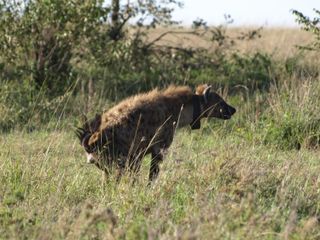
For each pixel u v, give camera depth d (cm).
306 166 1581
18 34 2728
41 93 2584
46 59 2720
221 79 2902
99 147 1477
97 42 2825
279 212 1255
